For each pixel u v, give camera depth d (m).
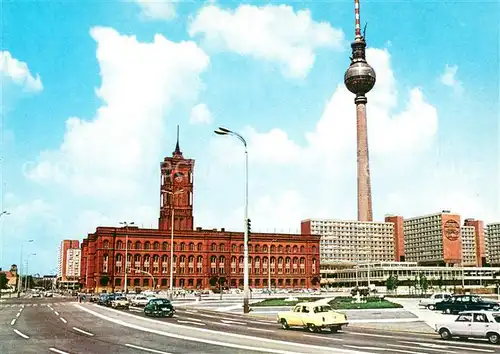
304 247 175.88
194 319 41.97
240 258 168.25
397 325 37.81
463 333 27.33
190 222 175.12
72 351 22.72
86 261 172.50
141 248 156.62
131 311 54.44
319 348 22.92
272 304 65.06
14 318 45.16
